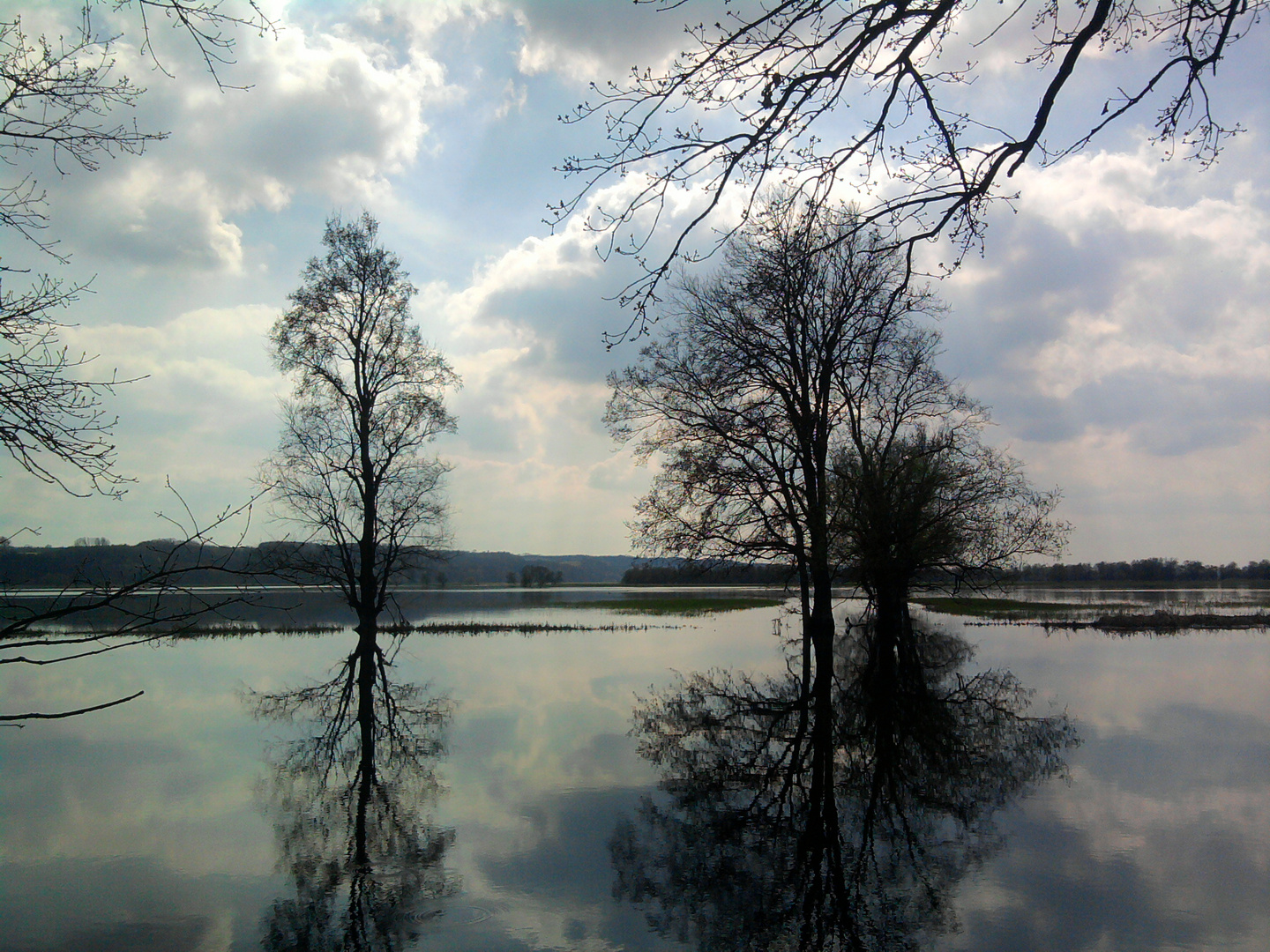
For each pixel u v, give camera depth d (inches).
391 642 1438.2
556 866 376.2
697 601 2984.7
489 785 515.5
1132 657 1162.0
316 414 1130.0
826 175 229.3
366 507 1166.3
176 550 221.6
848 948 293.1
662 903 334.3
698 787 507.2
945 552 1099.9
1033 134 206.5
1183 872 357.1
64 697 887.1
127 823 442.6
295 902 340.2
